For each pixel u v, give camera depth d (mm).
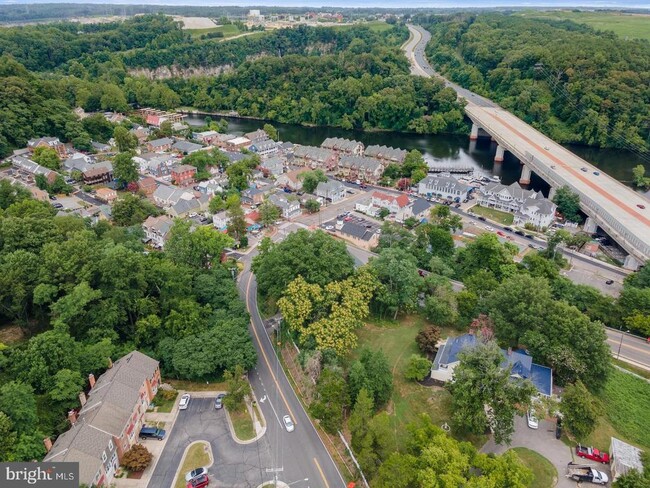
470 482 57531
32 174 177125
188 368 80688
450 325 100438
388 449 64562
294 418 76750
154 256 106938
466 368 72688
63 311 80625
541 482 65438
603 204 160875
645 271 115625
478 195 182625
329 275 95938
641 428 77875
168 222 138000
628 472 62438
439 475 58281
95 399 71000
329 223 155375
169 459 69125
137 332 87750
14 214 118750
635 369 91500
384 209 160500
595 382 81188
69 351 75250
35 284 87875
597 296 106625
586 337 82188
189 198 161250
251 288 116438
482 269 114312
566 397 72812
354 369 76750
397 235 134375
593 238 154625
